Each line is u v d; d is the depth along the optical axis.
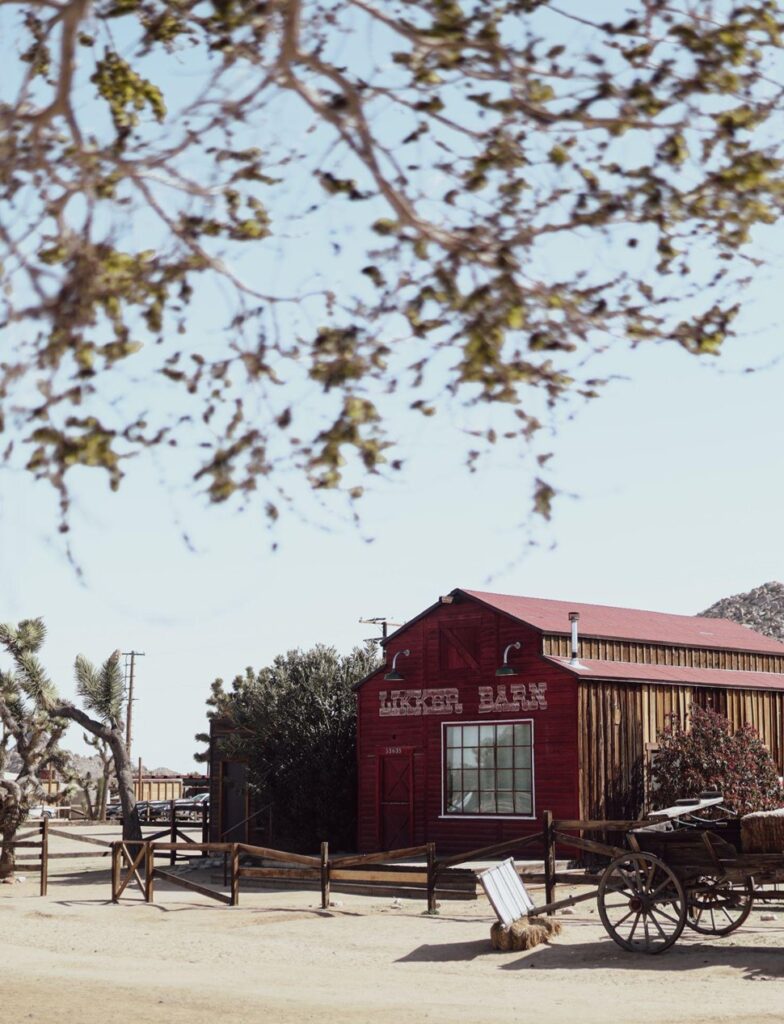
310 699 34.34
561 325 5.91
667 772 29.00
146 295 5.96
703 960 15.68
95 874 32.81
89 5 5.27
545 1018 12.51
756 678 34.66
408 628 32.22
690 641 33.94
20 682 32.38
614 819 28.61
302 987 15.03
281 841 34.12
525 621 29.66
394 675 31.42
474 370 5.87
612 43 5.77
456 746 30.70
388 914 22.16
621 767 29.03
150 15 5.91
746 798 28.19
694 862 16.66
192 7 5.89
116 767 35.94
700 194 6.02
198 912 23.19
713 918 18.17
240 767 35.62
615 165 5.96
